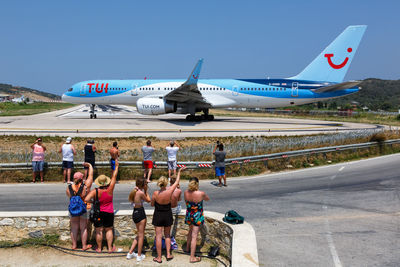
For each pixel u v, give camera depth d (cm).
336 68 3878
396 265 738
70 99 4362
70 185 940
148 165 1691
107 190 892
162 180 837
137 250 935
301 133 3206
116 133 3070
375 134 2895
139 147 2478
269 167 2078
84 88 4297
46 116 5491
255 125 3966
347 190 1491
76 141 2625
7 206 1255
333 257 784
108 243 919
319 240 894
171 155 1697
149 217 982
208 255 895
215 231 938
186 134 3031
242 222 890
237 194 1441
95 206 888
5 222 959
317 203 1277
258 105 4047
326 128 3747
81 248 952
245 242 765
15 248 934
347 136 2748
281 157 2131
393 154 2714
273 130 3434
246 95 4003
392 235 927
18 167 1809
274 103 4000
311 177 1827
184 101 3984
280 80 3962
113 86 4238
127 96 4222
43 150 1725
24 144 2500
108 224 902
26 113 6606
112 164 1666
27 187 1617
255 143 2250
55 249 937
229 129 3466
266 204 1268
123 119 4672
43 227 970
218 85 4059
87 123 3988
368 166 2148
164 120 4491
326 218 1087
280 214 1136
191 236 905
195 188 848
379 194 1402
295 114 7250
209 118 4622
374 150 2692
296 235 933
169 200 850
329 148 2398
